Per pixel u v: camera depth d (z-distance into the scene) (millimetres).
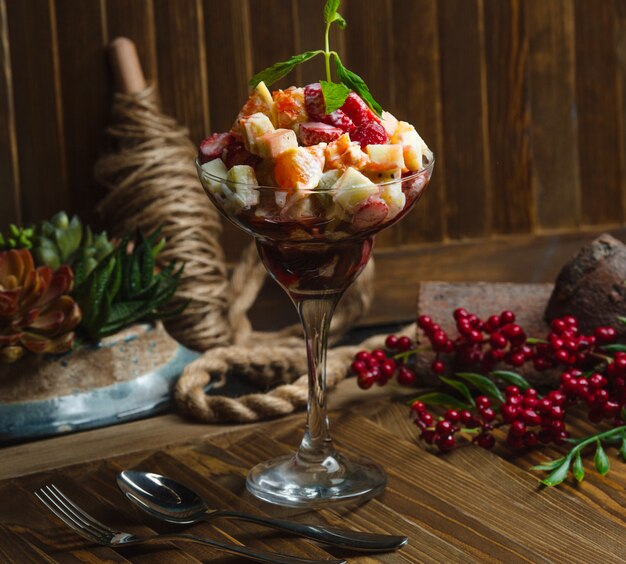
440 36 1363
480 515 891
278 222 853
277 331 1346
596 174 1434
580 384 969
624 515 889
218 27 1293
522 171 1411
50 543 872
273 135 847
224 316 1282
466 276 1406
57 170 1271
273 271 903
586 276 1056
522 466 949
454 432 967
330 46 1329
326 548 859
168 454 982
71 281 1038
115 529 885
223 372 1094
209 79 1301
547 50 1396
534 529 875
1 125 1247
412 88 1364
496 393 993
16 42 1241
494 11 1375
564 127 1416
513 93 1395
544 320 1084
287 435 1008
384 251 1370
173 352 1099
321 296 911
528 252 1422
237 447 993
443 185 1391
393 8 1343
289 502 905
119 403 1045
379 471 938
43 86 1254
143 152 1236
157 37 1280
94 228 1294
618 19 1411
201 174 876
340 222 854
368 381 1026
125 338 1058
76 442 1008
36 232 1113
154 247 1122
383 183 844
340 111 873
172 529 882
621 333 1039
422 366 1071
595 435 954
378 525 882
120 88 1247
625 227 1446
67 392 1033
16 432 1013
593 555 849
